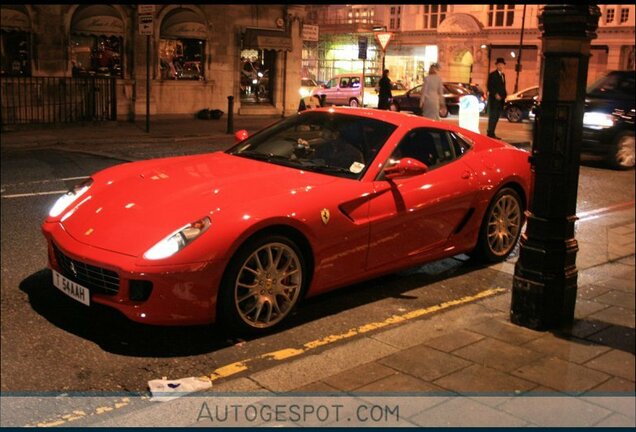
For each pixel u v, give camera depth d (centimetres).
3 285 517
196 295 397
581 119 434
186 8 2184
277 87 2517
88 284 414
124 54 2058
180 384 363
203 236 399
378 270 493
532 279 441
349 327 454
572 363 389
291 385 363
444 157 552
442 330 443
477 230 570
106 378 378
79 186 495
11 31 1819
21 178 980
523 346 414
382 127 532
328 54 5100
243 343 426
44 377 377
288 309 445
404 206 498
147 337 431
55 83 1869
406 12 5109
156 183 465
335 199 459
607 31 4112
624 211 840
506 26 4566
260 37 2394
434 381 361
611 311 485
